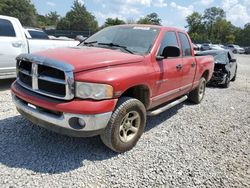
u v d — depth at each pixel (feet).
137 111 13.12
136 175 11.30
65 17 286.25
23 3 246.27
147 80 13.41
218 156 13.71
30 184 10.12
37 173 10.84
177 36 17.65
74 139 13.99
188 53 19.19
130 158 12.62
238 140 16.16
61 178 10.65
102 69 11.59
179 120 18.86
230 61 37.40
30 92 12.06
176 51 14.60
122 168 11.71
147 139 14.96
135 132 13.46
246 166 12.91
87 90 10.92
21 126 15.08
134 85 12.55
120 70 12.09
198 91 23.09
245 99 28.25
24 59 12.26
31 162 11.58
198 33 322.14
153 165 12.18
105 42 15.83
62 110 10.83
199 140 15.55
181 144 14.73
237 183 11.41
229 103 25.59
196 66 20.15
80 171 11.23
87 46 15.47
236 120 20.18
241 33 297.94
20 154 12.14
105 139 12.18
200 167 12.39
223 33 307.78
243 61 94.12
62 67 10.82
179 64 16.92
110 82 11.21
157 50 14.82
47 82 11.46
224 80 34.17
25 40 23.58
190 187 10.84
